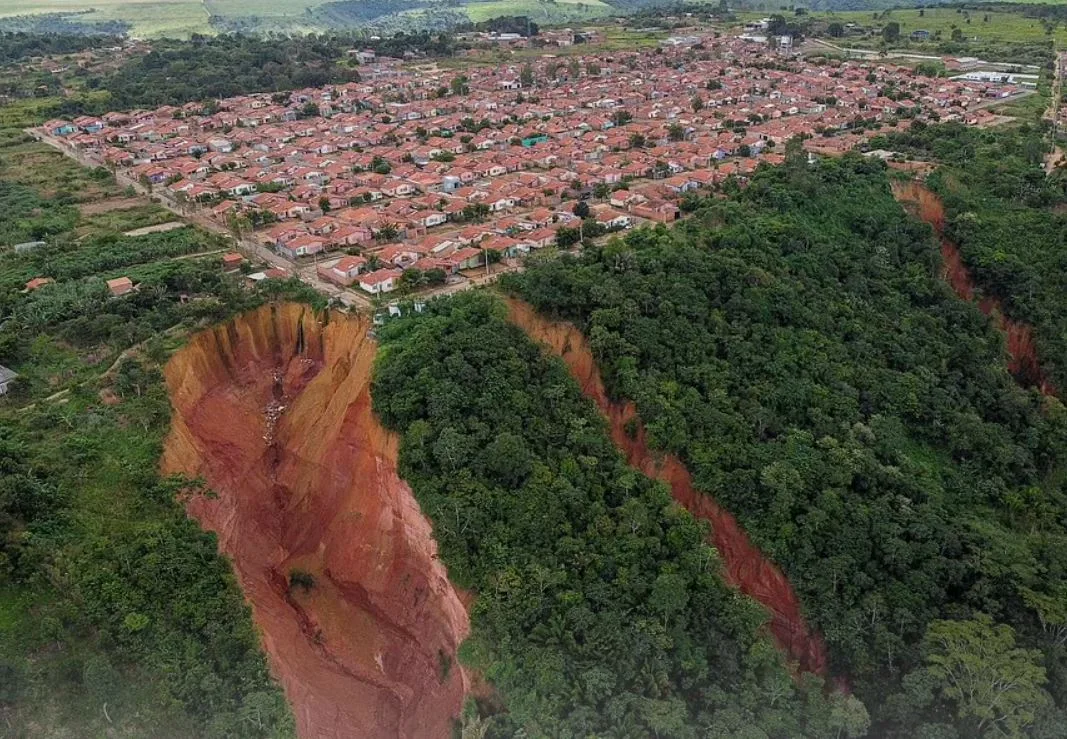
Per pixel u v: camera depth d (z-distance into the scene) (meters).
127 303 88.75
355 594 70.88
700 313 88.62
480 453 68.94
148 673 55.00
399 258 101.69
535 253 102.19
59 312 88.00
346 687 66.00
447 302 85.75
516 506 66.94
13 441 66.81
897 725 60.06
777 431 79.88
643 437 78.81
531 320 86.44
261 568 73.69
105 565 59.56
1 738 49.50
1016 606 66.06
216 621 59.84
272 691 58.03
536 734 54.84
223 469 77.31
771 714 59.09
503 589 61.88
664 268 93.69
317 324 87.19
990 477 81.69
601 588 63.59
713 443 76.94
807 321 91.88
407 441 69.44
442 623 65.44
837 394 84.50
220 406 81.50
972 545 70.81
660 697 58.66
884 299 99.50
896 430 82.50
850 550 70.38
